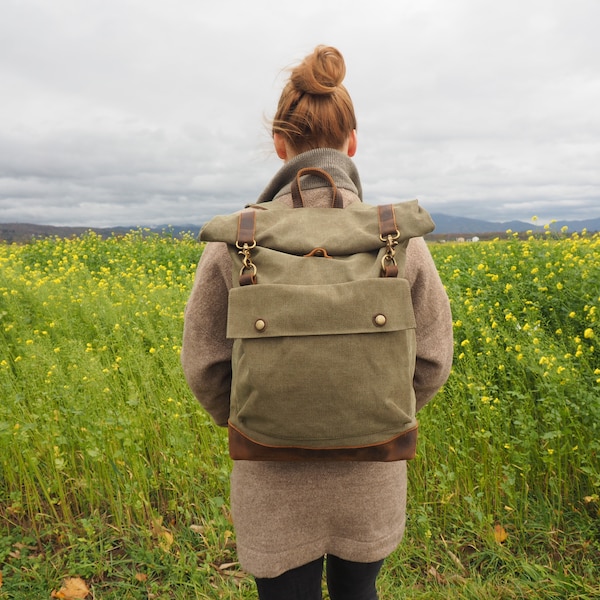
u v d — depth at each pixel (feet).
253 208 4.36
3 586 7.84
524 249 19.36
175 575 8.07
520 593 7.46
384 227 3.92
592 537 8.27
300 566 4.54
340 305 3.61
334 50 4.58
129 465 9.78
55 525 9.05
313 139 4.52
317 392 3.63
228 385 4.44
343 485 4.27
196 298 4.18
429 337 4.34
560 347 11.94
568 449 8.96
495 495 8.99
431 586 7.88
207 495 9.39
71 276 22.07
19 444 9.82
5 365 12.23
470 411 10.76
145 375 11.82
